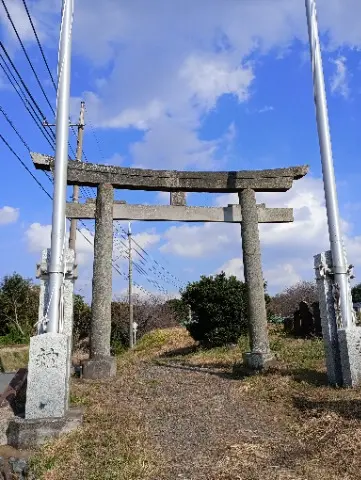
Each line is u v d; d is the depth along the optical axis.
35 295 30.19
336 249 9.34
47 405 6.59
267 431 6.64
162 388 9.89
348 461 5.17
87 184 12.70
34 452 5.91
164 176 12.97
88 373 11.34
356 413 6.74
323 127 10.01
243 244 12.91
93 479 4.95
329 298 9.30
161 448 6.01
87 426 6.63
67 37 8.70
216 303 17.33
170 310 39.84
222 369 12.59
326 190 9.72
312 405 7.58
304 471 4.98
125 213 12.81
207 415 7.64
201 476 5.05
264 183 13.13
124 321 37.97
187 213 13.18
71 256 8.20
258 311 12.32
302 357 12.44
